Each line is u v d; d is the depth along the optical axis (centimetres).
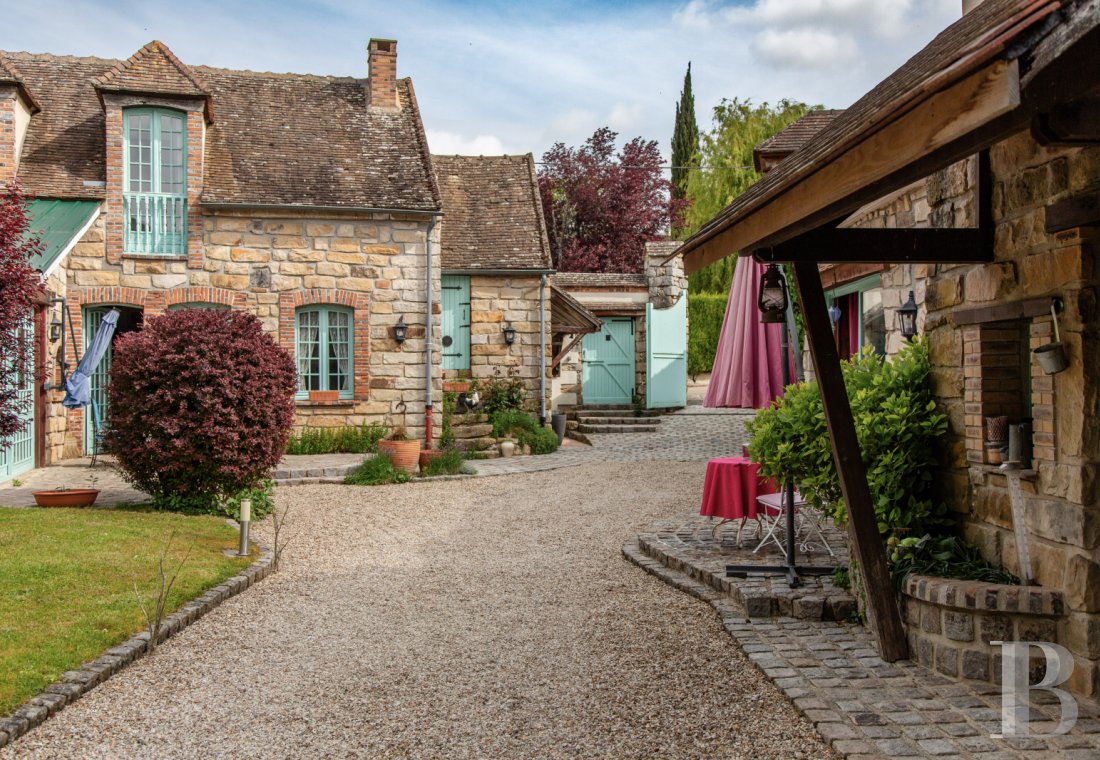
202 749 413
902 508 552
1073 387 427
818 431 599
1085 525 423
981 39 256
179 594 638
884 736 396
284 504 1135
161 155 1483
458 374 1784
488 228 1833
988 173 493
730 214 466
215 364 930
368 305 1539
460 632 601
